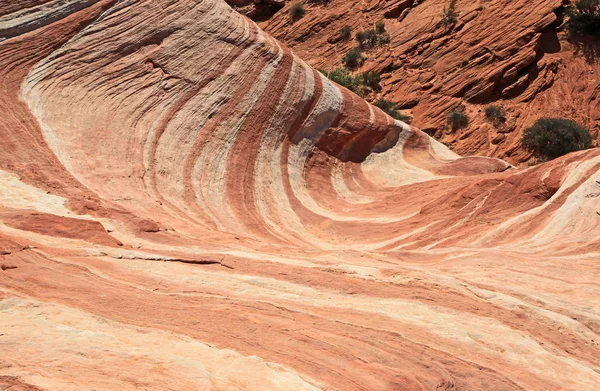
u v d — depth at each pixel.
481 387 7.35
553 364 8.15
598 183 15.38
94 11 21.77
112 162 18.69
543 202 17.41
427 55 45.34
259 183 21.23
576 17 43.78
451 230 17.06
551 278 11.27
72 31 21.22
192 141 20.83
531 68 42.69
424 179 24.98
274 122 22.89
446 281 10.23
